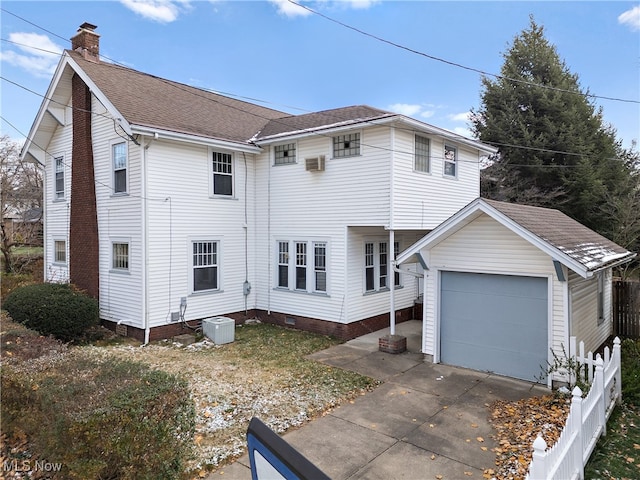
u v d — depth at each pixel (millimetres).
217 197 13742
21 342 6902
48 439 4539
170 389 4809
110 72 14383
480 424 6711
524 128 23594
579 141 22875
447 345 9898
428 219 13203
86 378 4988
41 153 15992
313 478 1510
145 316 11961
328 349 11344
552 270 8328
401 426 6664
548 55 24344
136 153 12109
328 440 6211
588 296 9711
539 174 23734
